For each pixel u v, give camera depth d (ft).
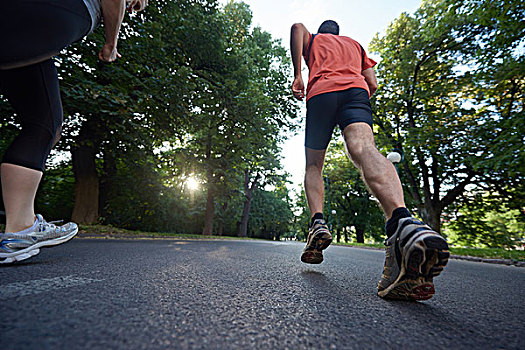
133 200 39.34
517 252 25.72
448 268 12.32
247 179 81.30
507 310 3.79
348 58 5.98
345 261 10.87
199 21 32.73
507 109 37.76
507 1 26.45
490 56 33.04
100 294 3.22
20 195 5.24
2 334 1.93
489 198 50.70
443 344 2.33
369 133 4.94
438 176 51.70
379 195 4.11
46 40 3.76
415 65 46.96
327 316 2.97
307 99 6.35
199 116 33.83
